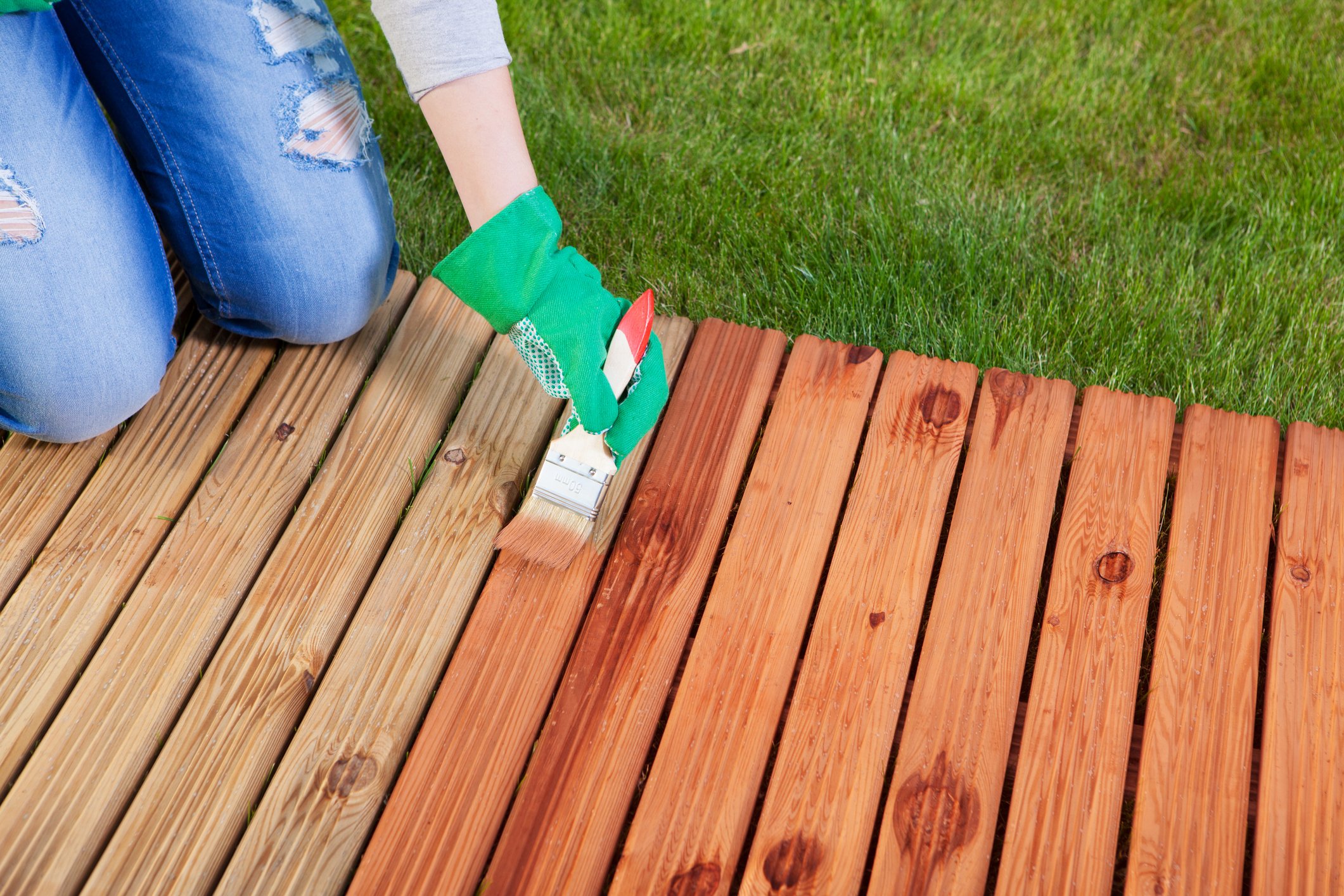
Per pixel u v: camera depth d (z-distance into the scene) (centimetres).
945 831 110
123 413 133
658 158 200
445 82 110
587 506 124
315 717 117
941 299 179
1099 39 229
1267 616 134
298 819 111
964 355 170
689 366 147
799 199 193
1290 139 209
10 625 122
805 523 132
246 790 113
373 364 150
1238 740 116
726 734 117
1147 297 179
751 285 182
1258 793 114
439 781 114
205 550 128
